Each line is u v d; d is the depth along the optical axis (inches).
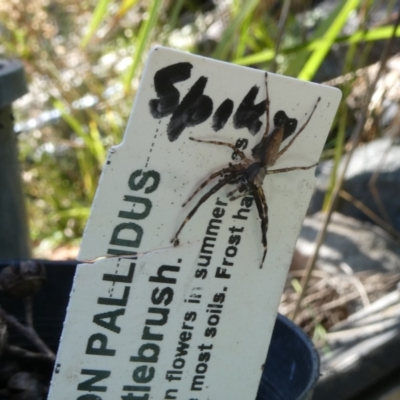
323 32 10.4
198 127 5.6
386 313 12.8
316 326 13.1
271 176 6.0
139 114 5.3
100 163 20.7
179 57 5.3
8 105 11.5
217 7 24.0
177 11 12.3
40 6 21.3
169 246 5.8
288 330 7.1
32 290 7.3
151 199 5.6
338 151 13.7
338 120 16.1
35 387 6.9
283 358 7.1
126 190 5.5
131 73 10.4
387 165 17.9
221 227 5.9
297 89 5.8
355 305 14.3
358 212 18.5
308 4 21.5
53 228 22.3
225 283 6.1
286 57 17.1
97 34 23.3
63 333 5.7
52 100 21.2
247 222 6.0
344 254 16.4
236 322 6.2
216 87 5.5
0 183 11.6
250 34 17.4
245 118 5.7
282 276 6.3
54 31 22.8
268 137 5.8
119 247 5.6
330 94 5.9
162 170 5.6
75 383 5.8
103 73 23.2
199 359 6.2
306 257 16.7
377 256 16.3
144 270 5.8
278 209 6.1
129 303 5.8
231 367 6.3
